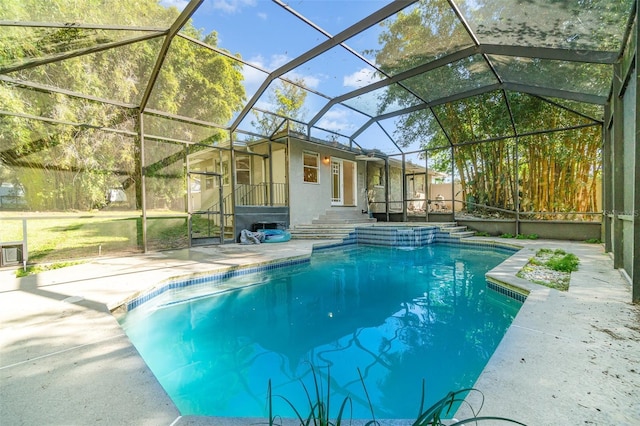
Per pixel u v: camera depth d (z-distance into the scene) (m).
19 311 2.73
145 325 3.31
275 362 2.51
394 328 3.12
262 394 2.07
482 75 6.59
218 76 6.47
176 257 5.81
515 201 8.54
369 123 10.20
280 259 5.61
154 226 7.04
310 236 9.05
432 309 3.63
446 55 5.79
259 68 6.37
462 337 2.86
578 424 1.20
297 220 9.96
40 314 2.66
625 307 2.58
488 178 9.55
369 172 13.44
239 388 2.15
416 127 10.02
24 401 1.44
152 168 6.90
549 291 3.10
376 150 11.86
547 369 1.62
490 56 5.59
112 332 2.28
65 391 1.52
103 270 4.53
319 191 10.87
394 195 14.70
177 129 7.27
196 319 3.47
